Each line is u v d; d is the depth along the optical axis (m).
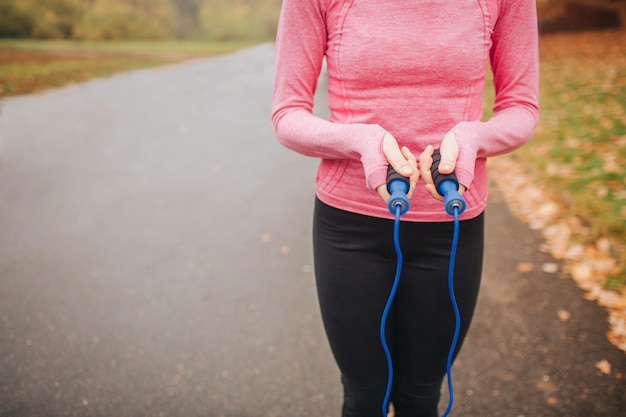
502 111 1.21
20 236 3.82
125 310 2.89
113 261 3.42
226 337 2.64
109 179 4.99
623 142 4.61
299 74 1.21
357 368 1.40
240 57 15.73
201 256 3.45
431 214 1.22
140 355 2.54
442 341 1.36
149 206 4.31
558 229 3.37
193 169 5.19
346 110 1.21
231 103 8.23
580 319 2.57
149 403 2.25
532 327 2.54
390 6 1.11
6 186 4.86
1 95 9.52
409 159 1.04
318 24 1.17
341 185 1.25
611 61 8.23
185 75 11.82
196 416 2.18
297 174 4.91
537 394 2.16
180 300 2.96
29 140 6.42
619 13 11.22
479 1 1.11
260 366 2.43
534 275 2.94
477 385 2.23
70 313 2.88
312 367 2.41
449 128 1.17
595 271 2.89
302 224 3.86
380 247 1.28
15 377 2.42
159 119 7.36
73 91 9.96
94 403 2.26
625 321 2.52
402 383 1.47
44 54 16.95
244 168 5.14
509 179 4.33
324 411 2.18
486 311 2.68
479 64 1.14
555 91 6.87
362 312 1.32
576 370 2.27
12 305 2.96
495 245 3.30
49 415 2.21
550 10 11.55
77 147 6.08
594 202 3.51
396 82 1.14
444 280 1.28
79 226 3.97
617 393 2.14
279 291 3.01
